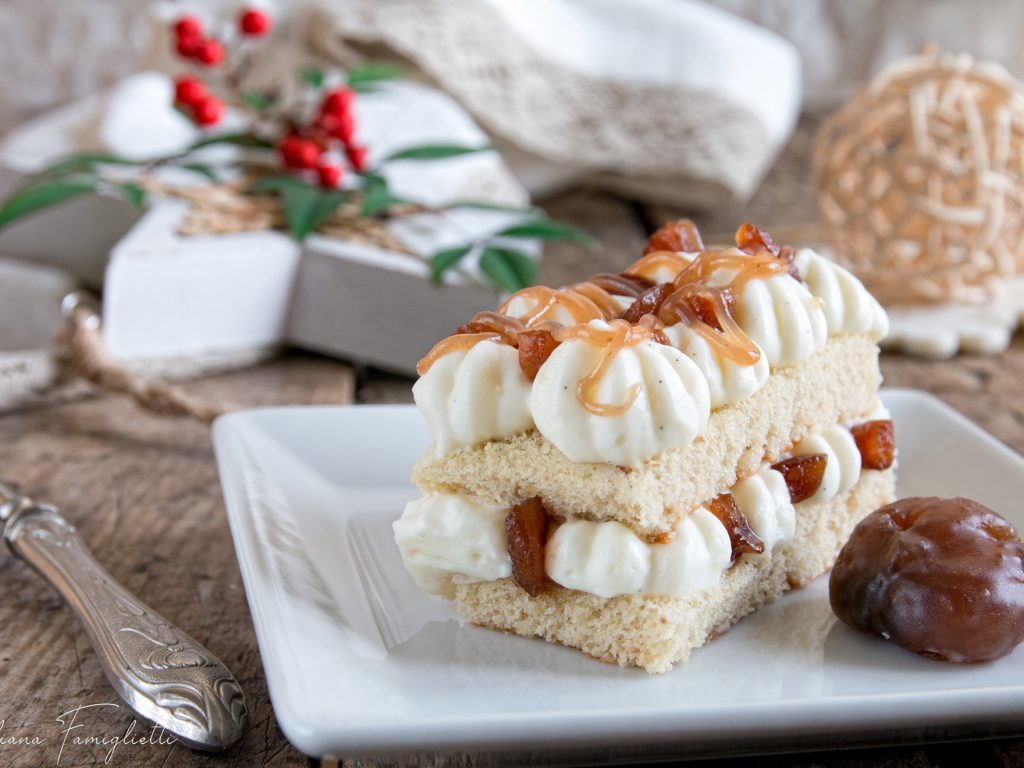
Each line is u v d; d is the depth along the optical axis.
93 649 0.33
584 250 0.63
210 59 0.56
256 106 0.57
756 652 0.32
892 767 0.30
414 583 0.35
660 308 0.33
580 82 0.71
